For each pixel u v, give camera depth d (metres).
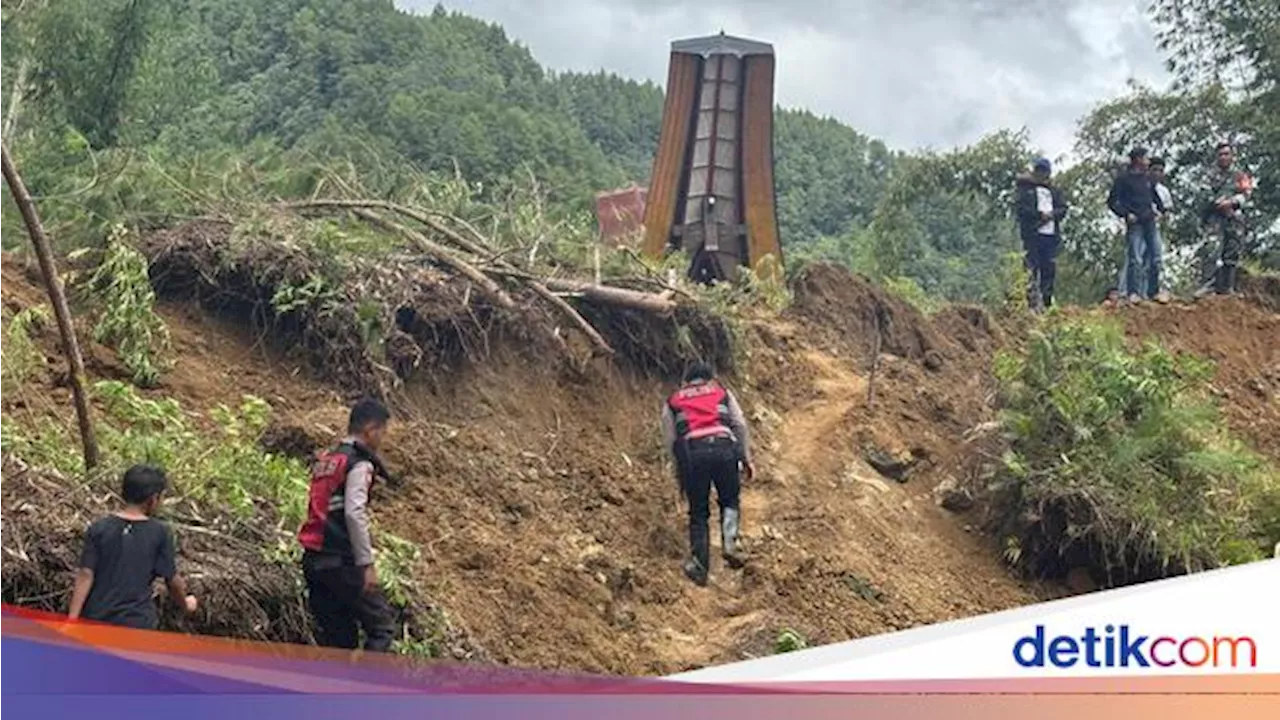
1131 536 10.02
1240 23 21.48
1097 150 22.25
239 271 9.49
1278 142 21.08
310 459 8.35
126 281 8.72
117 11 14.28
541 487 9.33
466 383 9.75
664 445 9.65
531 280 10.41
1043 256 15.26
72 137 10.18
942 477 11.16
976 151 22.59
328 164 10.84
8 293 8.73
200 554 6.57
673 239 15.57
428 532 8.30
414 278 9.91
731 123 15.75
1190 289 18.53
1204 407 11.17
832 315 12.94
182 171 10.30
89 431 6.84
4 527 6.04
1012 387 11.04
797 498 10.33
